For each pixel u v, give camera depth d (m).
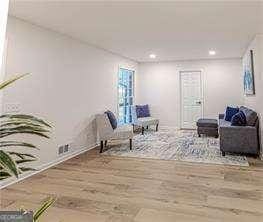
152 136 6.23
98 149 4.85
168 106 7.54
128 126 5.18
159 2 2.74
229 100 6.91
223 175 3.21
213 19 3.32
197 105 7.28
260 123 4.09
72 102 4.32
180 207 2.30
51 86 3.77
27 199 2.51
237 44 4.95
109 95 5.80
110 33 4.03
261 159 3.97
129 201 2.45
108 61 5.76
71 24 3.51
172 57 6.70
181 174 3.28
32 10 2.93
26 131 0.89
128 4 2.79
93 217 2.12
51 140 3.75
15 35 3.11
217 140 5.61
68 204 2.38
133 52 5.86
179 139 5.80
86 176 3.22
